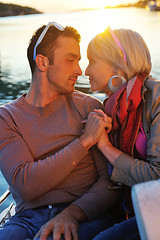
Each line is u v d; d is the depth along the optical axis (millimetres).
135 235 1092
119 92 1472
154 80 1492
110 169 1555
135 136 1437
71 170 1437
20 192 1438
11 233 1373
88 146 1451
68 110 1620
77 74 1592
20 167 1440
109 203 1491
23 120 1569
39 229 1396
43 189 1424
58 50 1528
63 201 1507
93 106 1671
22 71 14211
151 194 737
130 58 1496
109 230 1152
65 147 1456
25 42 30219
